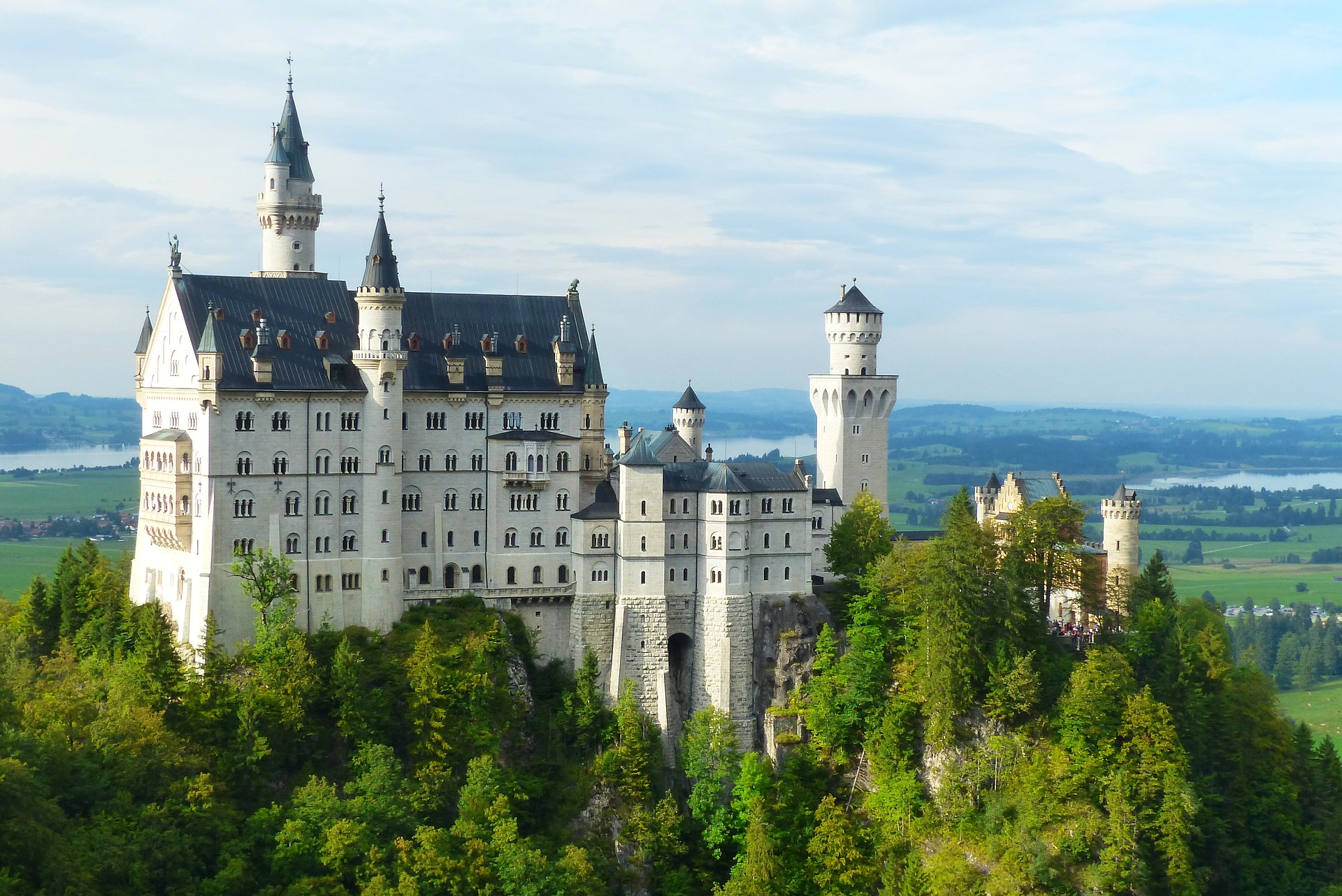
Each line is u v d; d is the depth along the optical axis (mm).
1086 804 176750
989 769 183375
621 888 182625
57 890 142875
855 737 196500
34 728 165750
